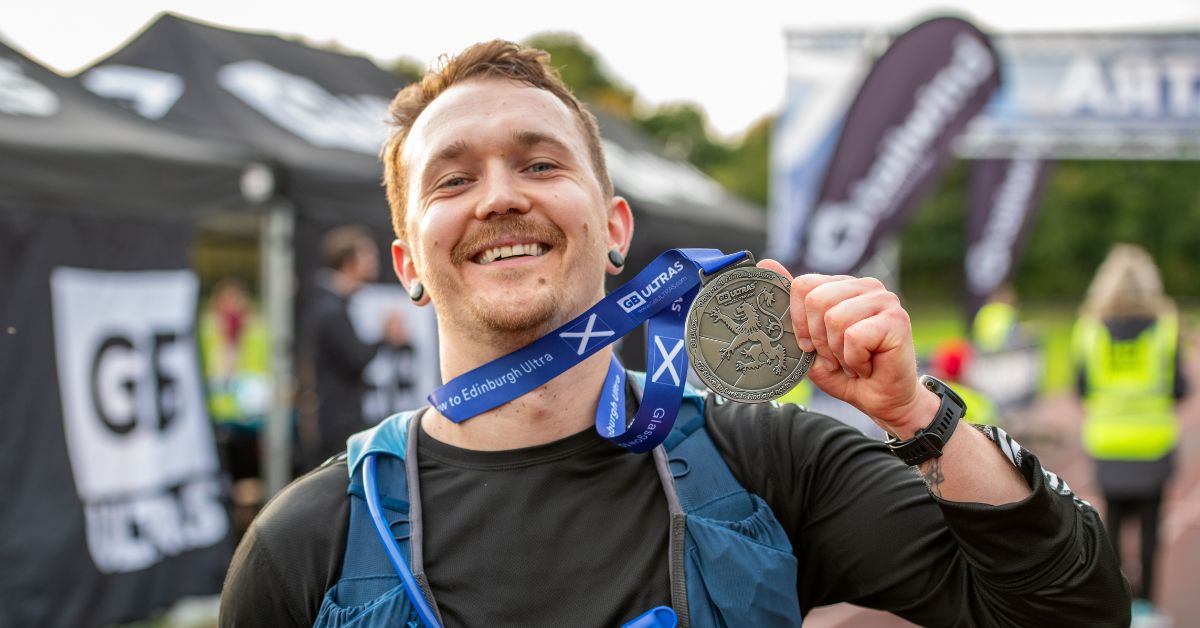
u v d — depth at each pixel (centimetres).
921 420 117
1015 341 1090
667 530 125
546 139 132
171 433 424
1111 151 846
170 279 427
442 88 144
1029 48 831
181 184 423
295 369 588
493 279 129
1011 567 113
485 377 131
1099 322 541
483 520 126
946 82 625
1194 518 826
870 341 112
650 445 129
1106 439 524
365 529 126
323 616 121
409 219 139
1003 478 116
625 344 777
